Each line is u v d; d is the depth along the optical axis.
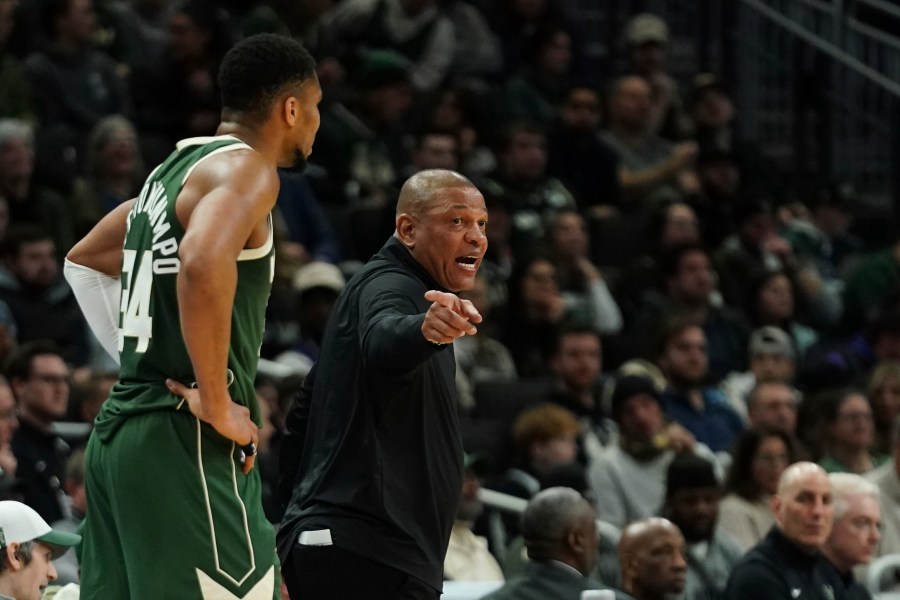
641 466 21.23
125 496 10.02
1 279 23.14
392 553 10.45
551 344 24.94
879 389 24.23
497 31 35.56
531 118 33.16
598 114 33.19
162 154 29.27
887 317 27.95
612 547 18.39
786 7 37.66
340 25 32.97
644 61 34.44
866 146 36.50
